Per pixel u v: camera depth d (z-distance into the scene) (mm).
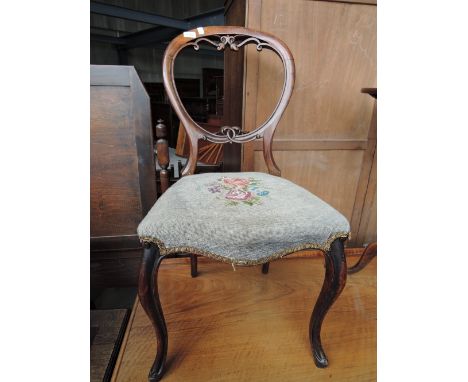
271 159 838
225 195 597
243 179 712
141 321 803
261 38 783
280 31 935
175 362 682
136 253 1020
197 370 664
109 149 899
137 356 698
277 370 674
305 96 1024
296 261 1131
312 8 926
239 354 710
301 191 632
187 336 758
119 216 968
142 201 957
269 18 916
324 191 1172
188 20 2758
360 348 743
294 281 1003
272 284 984
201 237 486
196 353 708
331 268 553
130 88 855
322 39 966
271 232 489
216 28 771
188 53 4359
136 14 2623
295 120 1051
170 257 1118
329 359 707
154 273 517
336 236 521
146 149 911
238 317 830
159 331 580
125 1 3680
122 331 839
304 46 965
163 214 512
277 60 965
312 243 516
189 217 503
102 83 839
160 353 610
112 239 985
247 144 1023
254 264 500
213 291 938
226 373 661
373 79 1042
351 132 1103
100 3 2512
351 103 1063
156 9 3805
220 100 2318
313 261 1132
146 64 4441
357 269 1014
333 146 1103
